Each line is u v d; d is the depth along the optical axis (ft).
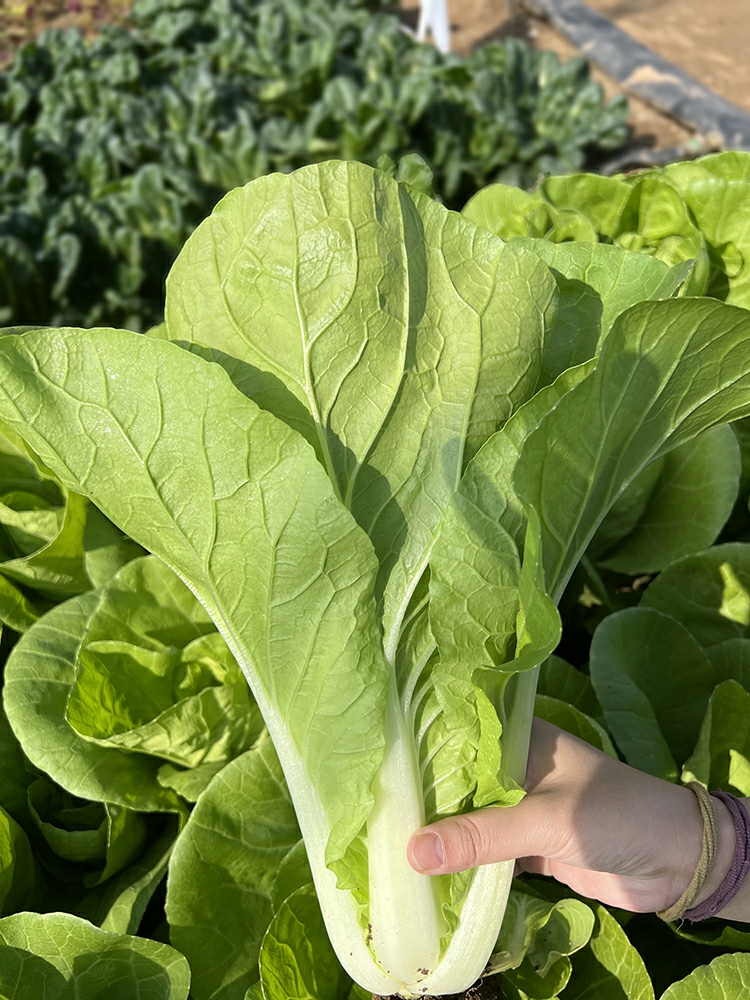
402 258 1.07
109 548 1.50
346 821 1.05
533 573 0.94
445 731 1.14
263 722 1.38
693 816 1.25
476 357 1.11
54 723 1.29
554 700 1.38
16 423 1.09
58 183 5.24
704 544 1.63
